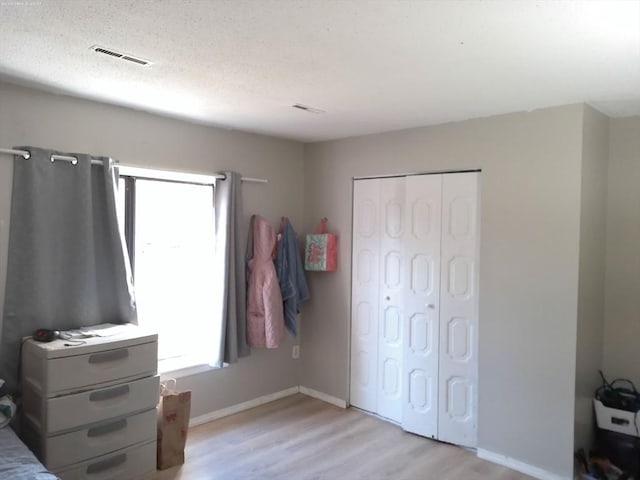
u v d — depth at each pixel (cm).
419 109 292
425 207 336
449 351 325
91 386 246
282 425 350
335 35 183
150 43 194
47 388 232
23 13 166
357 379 382
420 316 338
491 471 288
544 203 281
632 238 299
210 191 367
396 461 298
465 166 315
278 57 208
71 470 240
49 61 217
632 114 296
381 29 176
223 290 346
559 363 275
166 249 345
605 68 214
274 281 367
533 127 285
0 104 253
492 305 301
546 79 231
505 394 296
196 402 347
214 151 352
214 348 349
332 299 396
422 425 336
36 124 265
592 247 286
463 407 319
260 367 390
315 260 389
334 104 284
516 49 193
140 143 310
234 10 162
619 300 304
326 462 295
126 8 162
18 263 260
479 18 165
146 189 333
